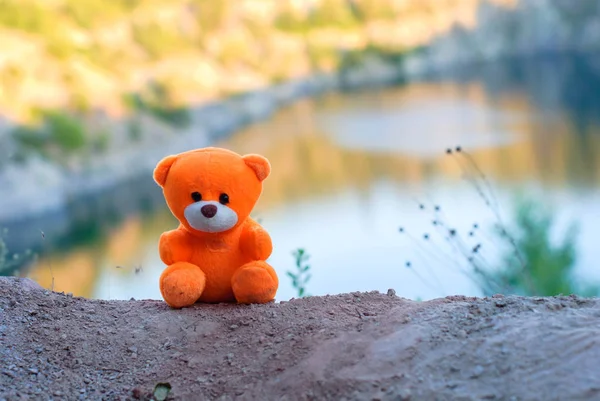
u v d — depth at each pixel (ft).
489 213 51.47
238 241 13.92
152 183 77.77
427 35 150.20
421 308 11.84
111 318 13.62
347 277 39.52
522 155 85.61
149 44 103.81
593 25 160.15
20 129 72.95
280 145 96.58
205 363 11.67
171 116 93.20
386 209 61.62
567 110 113.50
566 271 36.01
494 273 24.14
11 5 89.56
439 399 9.02
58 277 41.78
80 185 72.79
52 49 88.07
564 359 9.13
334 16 139.85
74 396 11.11
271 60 123.44
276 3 130.52
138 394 11.02
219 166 13.25
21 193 64.80
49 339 12.75
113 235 57.00
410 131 103.24
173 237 13.80
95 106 84.43
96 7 101.45
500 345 9.75
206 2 116.06
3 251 22.20
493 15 159.02
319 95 124.16
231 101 106.11
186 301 13.62
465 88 133.69
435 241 44.75
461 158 85.97
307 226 57.36
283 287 35.94
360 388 9.71
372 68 138.41
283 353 11.31
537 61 153.07
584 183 67.15
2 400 10.77
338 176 81.46
